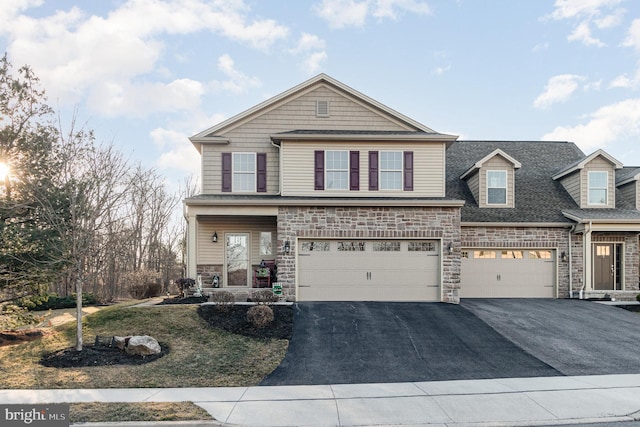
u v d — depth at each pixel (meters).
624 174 17.98
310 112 15.48
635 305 13.23
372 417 5.29
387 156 14.59
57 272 10.19
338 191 14.38
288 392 6.36
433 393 6.28
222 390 6.48
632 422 5.21
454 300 13.29
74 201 9.12
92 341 9.24
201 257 15.05
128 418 5.16
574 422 5.20
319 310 11.91
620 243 15.67
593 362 8.05
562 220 15.32
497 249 15.27
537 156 19.31
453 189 17.31
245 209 13.45
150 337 8.71
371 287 13.48
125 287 23.23
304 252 13.51
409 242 13.62
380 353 8.58
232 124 15.30
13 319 11.04
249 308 11.30
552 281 15.27
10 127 10.68
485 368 7.70
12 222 10.27
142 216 25.77
